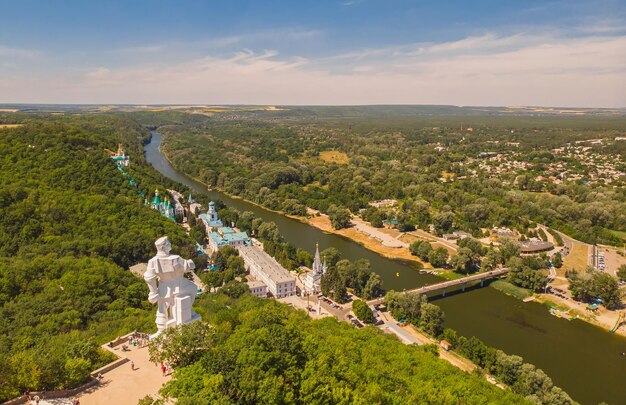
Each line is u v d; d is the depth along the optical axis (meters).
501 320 191.38
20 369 72.88
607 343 173.62
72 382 74.38
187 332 78.69
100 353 84.94
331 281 198.75
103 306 144.00
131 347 91.44
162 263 82.19
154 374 79.00
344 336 131.62
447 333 164.62
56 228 198.25
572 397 139.62
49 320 127.44
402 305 184.75
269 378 67.75
